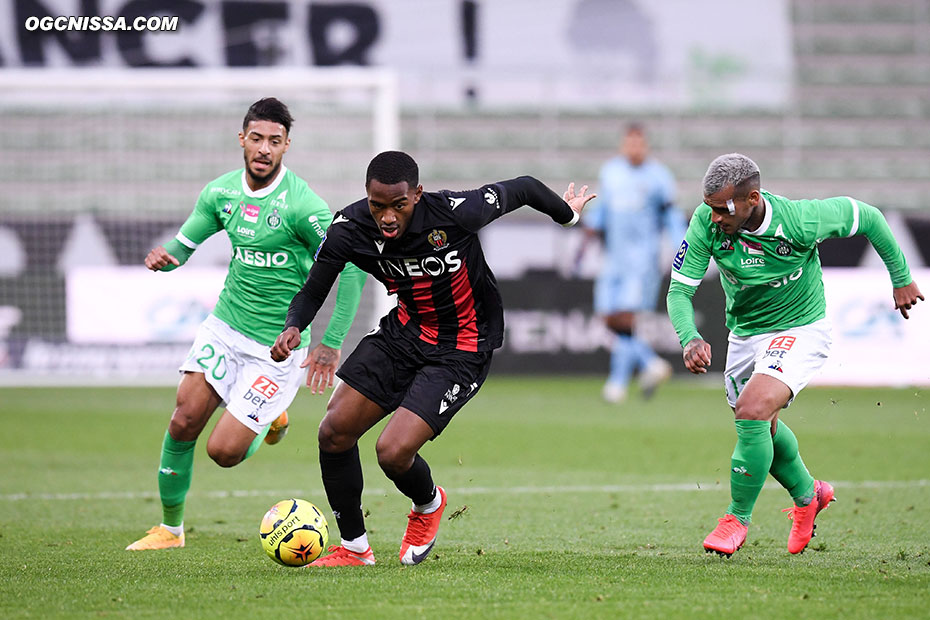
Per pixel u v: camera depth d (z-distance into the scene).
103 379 53.41
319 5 80.62
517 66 82.88
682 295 18.78
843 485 29.28
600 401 54.66
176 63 78.62
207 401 20.61
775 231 17.89
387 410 17.80
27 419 47.78
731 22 83.56
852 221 18.28
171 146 66.31
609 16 83.50
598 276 62.31
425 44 82.31
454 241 16.94
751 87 81.69
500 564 18.02
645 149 53.53
